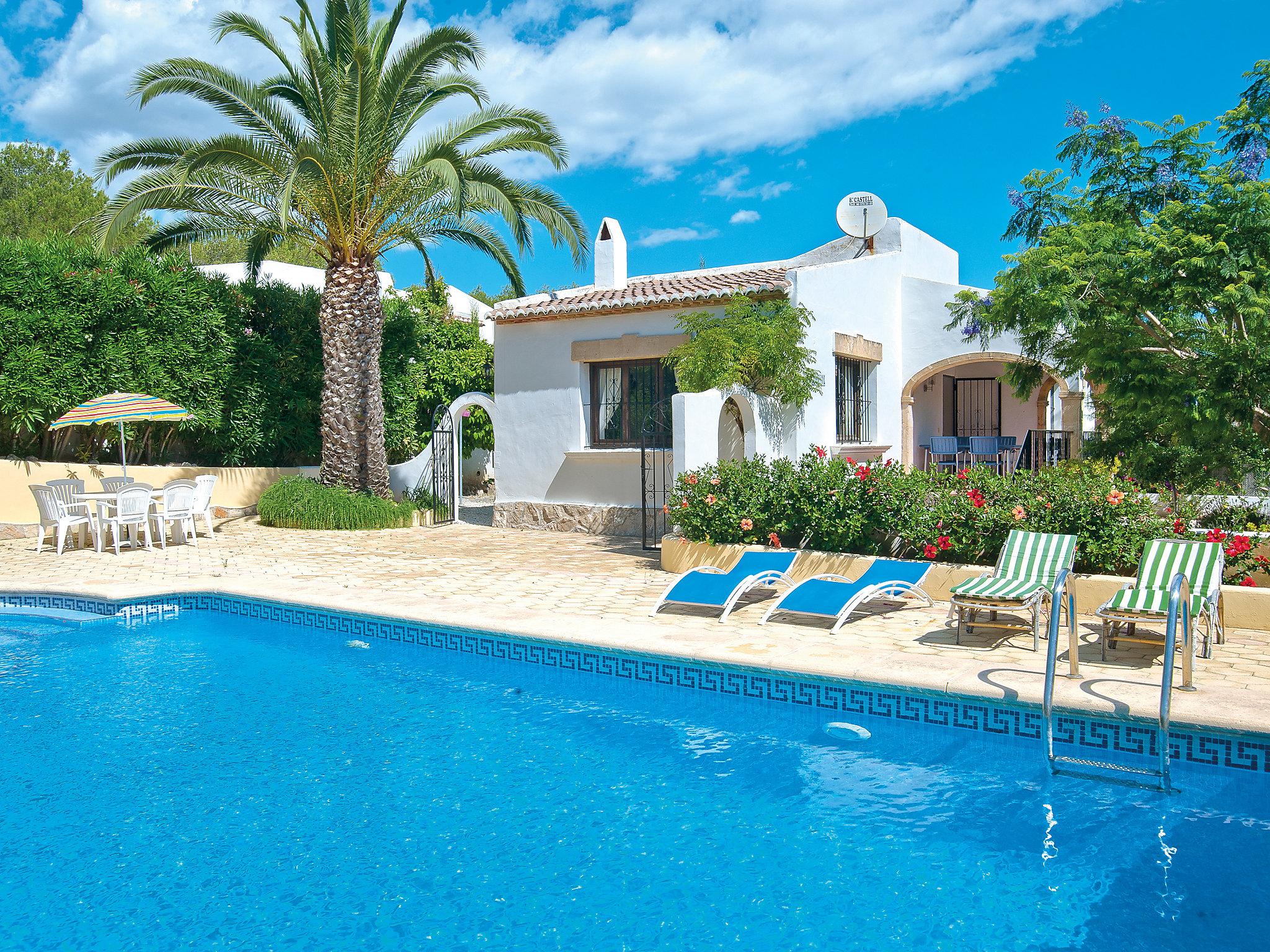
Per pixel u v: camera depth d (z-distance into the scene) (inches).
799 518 427.2
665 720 275.0
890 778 228.4
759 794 220.7
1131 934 157.6
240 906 170.4
